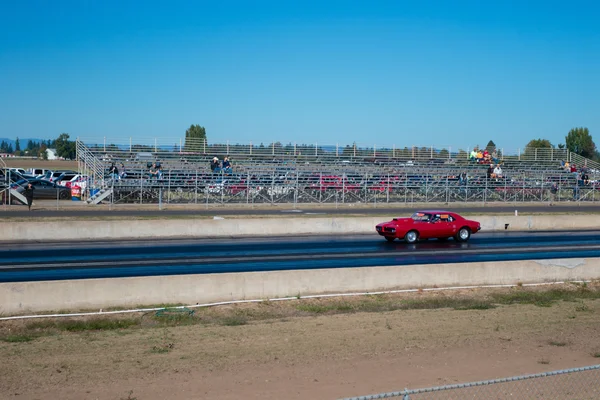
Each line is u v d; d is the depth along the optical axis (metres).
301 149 61.84
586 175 61.75
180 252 25.88
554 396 11.36
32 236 29.44
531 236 33.91
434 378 12.60
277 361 13.52
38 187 47.94
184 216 37.31
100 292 17.23
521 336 16.12
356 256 25.52
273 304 18.47
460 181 54.66
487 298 20.34
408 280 20.62
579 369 8.47
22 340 14.78
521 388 11.88
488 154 64.44
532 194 55.88
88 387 11.75
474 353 14.52
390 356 14.07
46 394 11.35
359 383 12.19
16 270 21.38
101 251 25.92
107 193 44.59
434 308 18.94
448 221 31.00
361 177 52.84
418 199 51.62
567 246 29.95
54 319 16.31
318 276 19.48
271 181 50.53
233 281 18.52
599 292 21.84
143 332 15.71
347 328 16.41
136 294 17.59
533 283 22.30
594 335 16.42
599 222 39.59
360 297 19.55
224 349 14.37
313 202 48.78
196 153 57.06
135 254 25.22
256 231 32.69
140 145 55.56
